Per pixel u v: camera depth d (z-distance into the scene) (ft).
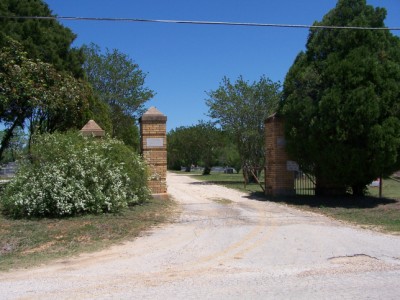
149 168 50.42
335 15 50.67
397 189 75.61
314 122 47.26
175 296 18.37
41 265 24.43
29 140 63.10
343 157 46.70
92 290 19.49
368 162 46.47
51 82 59.11
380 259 24.93
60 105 58.80
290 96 51.60
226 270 22.85
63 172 38.63
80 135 44.52
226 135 103.50
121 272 22.72
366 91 44.55
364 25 47.70
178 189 73.92
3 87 52.49
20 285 20.44
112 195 41.01
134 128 119.65
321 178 55.72
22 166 40.04
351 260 24.81
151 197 51.85
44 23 66.39
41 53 62.64
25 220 36.70
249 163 95.14
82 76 71.97
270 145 57.41
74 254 27.02
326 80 48.70
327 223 37.70
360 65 46.01
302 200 52.31
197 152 191.72
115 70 113.19
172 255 26.45
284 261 24.72
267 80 94.27
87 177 39.50
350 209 44.83
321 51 51.70
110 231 33.40
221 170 233.76
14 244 29.32
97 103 77.20
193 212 44.16
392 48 49.16
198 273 22.30
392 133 44.52
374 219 38.99
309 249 27.66
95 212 39.83
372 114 44.19
